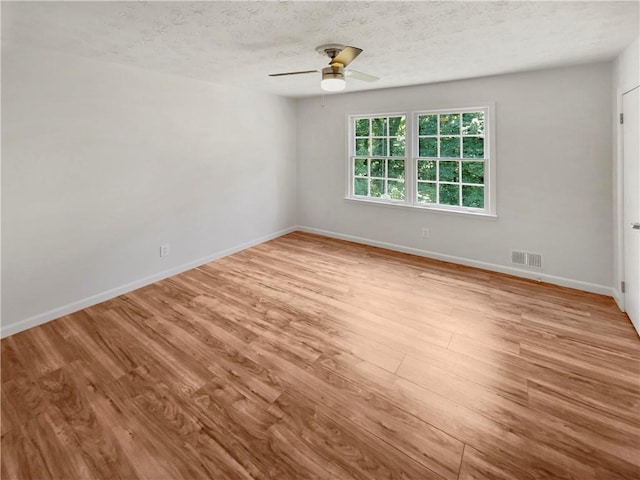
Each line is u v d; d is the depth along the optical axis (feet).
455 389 6.73
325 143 17.69
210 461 5.19
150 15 6.76
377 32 7.77
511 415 6.02
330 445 5.46
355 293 11.35
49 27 7.35
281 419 6.00
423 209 14.73
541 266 12.12
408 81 13.14
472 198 13.70
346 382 6.97
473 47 8.85
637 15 6.89
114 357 7.86
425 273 13.10
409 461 5.16
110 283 11.09
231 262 14.56
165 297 11.14
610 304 10.27
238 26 7.36
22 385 6.89
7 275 8.79
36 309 9.38
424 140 14.62
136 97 11.21
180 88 12.59
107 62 10.30
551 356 7.74
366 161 16.67
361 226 17.12
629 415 5.96
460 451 5.32
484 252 13.38
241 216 16.01
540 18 7.00
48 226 9.46
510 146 12.13
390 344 8.34
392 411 6.17
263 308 10.32
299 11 6.60
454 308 10.19
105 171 10.63
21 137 8.73
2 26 7.27
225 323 9.42
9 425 5.88
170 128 12.42
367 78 9.68
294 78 12.86
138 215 11.73
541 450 5.30
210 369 7.41
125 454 5.32
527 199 12.07
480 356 7.80
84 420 5.99
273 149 17.34
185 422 5.95
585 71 10.50
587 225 11.05
